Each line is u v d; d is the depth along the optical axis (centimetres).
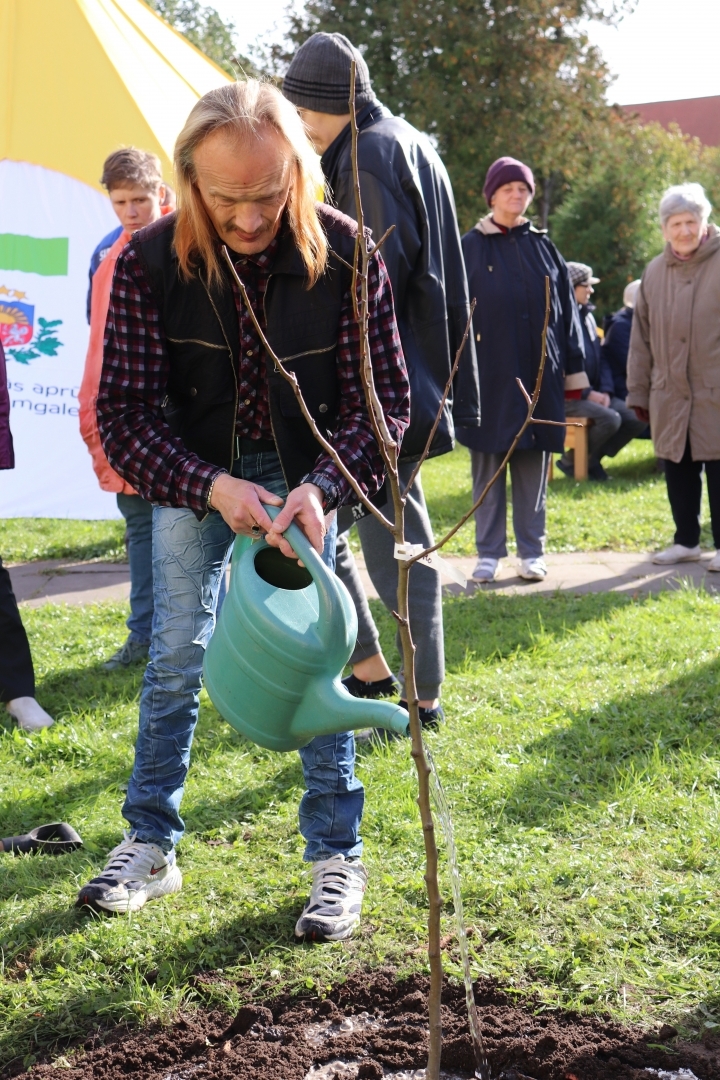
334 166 348
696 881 268
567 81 2517
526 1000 229
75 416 834
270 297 236
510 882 271
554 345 619
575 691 416
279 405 243
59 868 292
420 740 175
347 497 239
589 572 649
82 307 827
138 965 246
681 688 408
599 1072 206
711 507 624
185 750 271
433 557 176
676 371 616
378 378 250
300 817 275
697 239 600
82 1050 221
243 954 249
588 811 310
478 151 2400
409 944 251
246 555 228
